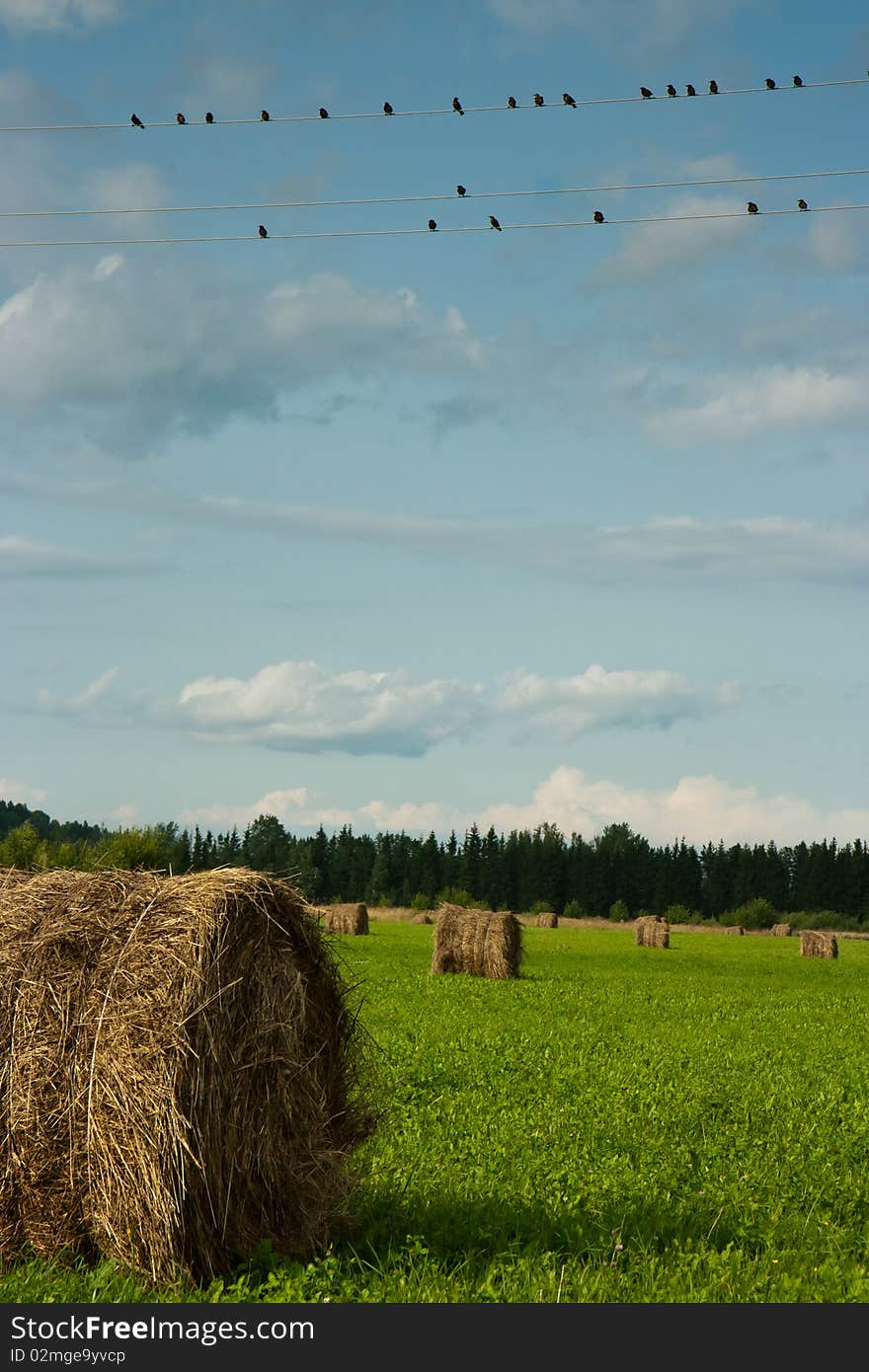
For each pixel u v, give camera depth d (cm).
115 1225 803
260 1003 857
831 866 17150
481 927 3725
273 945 878
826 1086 1642
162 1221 793
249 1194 834
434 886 17125
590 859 17438
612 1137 1215
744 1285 798
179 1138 795
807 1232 921
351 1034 970
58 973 833
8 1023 830
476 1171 1046
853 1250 891
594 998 3114
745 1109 1421
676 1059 1889
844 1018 2878
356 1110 978
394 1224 912
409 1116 1283
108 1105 805
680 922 14362
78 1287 772
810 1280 818
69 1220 825
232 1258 827
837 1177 1098
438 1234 883
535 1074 1656
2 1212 832
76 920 852
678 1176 1073
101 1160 805
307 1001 928
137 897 862
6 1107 823
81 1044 817
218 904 839
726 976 4400
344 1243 884
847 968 5322
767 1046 2178
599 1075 1656
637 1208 959
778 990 3756
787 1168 1114
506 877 17325
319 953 927
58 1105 816
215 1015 820
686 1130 1288
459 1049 1873
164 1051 803
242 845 16638
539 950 5719
